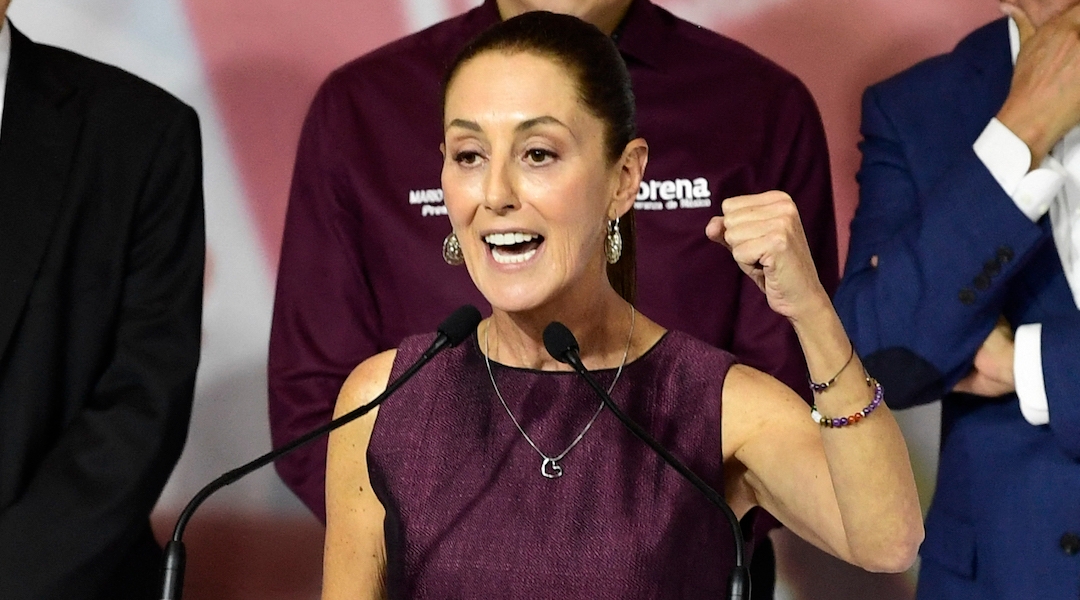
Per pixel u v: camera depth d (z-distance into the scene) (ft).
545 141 21.06
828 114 39.83
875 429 19.81
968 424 31.32
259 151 40.45
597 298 22.56
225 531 39.99
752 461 22.25
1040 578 29.58
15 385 31.24
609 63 21.74
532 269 21.44
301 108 40.47
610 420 22.39
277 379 33.88
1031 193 30.35
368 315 33.83
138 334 32.32
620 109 21.79
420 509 22.43
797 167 34.19
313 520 39.86
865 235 33.01
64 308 31.99
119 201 32.76
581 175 21.26
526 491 22.12
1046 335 30.01
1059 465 29.91
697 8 39.93
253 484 40.01
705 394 22.48
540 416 22.61
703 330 32.81
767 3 39.81
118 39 40.57
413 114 34.06
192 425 40.04
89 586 30.83
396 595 22.31
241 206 40.40
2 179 32.07
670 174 33.27
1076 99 30.40
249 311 40.32
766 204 19.56
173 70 40.55
